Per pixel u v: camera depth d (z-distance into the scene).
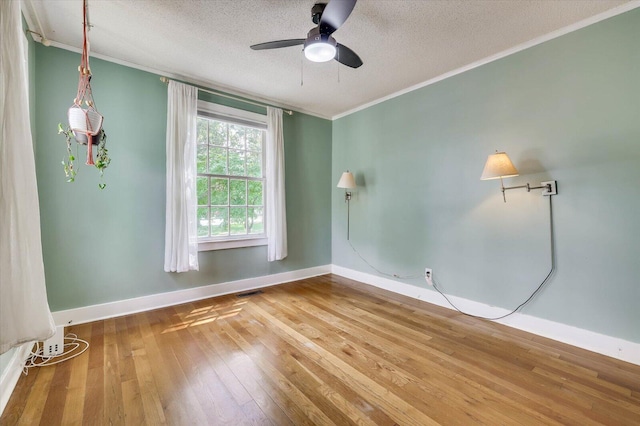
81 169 2.58
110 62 2.72
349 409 1.50
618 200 2.03
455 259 2.99
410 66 2.89
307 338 2.32
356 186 4.14
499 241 2.65
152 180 2.95
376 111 3.84
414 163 3.38
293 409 1.50
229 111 3.49
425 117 3.26
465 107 2.89
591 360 2.00
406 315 2.82
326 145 4.51
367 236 3.99
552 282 2.33
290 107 4.07
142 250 2.90
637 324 1.95
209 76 3.13
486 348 2.16
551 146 2.33
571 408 1.52
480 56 2.70
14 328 1.11
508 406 1.54
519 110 2.51
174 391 1.64
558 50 2.29
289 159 4.09
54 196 2.46
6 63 1.09
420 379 1.77
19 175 1.13
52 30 2.29
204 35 2.38
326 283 3.99
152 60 2.79
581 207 2.19
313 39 1.84
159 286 3.01
